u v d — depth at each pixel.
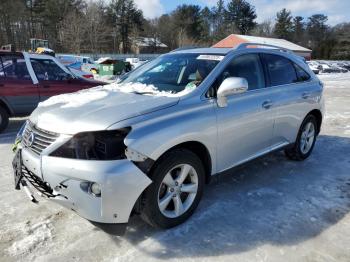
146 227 3.50
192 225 3.54
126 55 62.09
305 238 3.38
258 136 4.34
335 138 7.24
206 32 87.50
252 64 4.43
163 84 4.04
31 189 3.37
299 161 5.57
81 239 3.29
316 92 5.45
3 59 7.06
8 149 6.04
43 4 65.94
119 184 2.86
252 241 3.31
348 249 3.23
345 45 78.88
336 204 4.09
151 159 3.05
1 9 58.69
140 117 3.12
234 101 3.94
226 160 3.94
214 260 3.03
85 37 60.84
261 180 4.76
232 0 88.44
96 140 2.94
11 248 3.13
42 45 37.25
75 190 2.91
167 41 87.88
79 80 8.05
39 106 3.82
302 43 96.75
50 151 3.02
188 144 3.52
